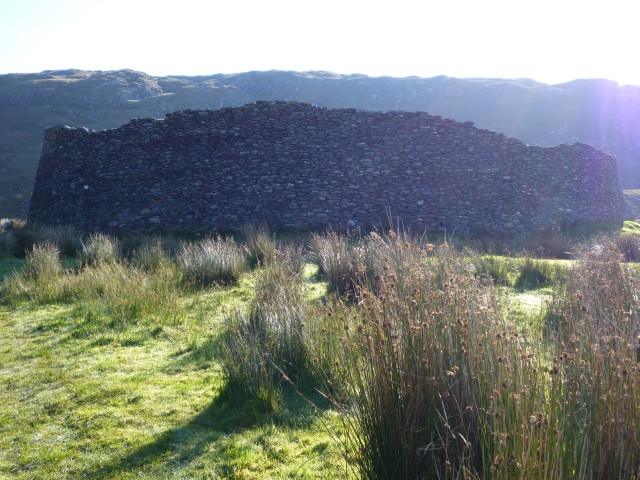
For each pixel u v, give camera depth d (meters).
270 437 3.88
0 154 40.78
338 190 17.02
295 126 17.17
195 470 3.50
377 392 2.89
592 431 2.26
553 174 18.48
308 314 5.40
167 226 16.69
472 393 2.69
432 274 3.97
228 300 8.13
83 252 11.80
